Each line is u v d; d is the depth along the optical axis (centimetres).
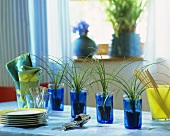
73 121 172
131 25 338
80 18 362
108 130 162
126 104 165
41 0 337
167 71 300
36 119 172
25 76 202
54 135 153
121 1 337
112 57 337
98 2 353
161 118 183
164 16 299
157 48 304
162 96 182
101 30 357
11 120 171
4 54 352
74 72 208
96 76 317
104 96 178
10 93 298
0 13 351
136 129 163
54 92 216
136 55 332
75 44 346
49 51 338
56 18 335
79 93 195
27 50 344
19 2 344
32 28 343
